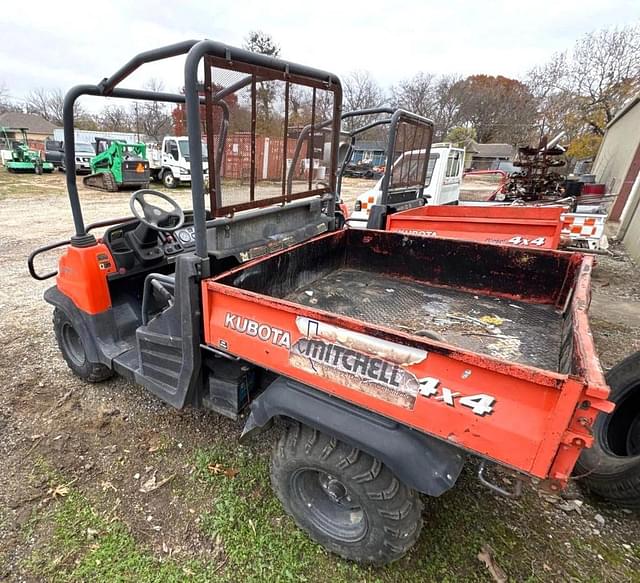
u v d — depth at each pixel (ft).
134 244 8.75
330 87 7.86
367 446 4.70
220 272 7.30
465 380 4.04
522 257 8.45
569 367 4.65
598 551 6.03
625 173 36.60
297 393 5.32
